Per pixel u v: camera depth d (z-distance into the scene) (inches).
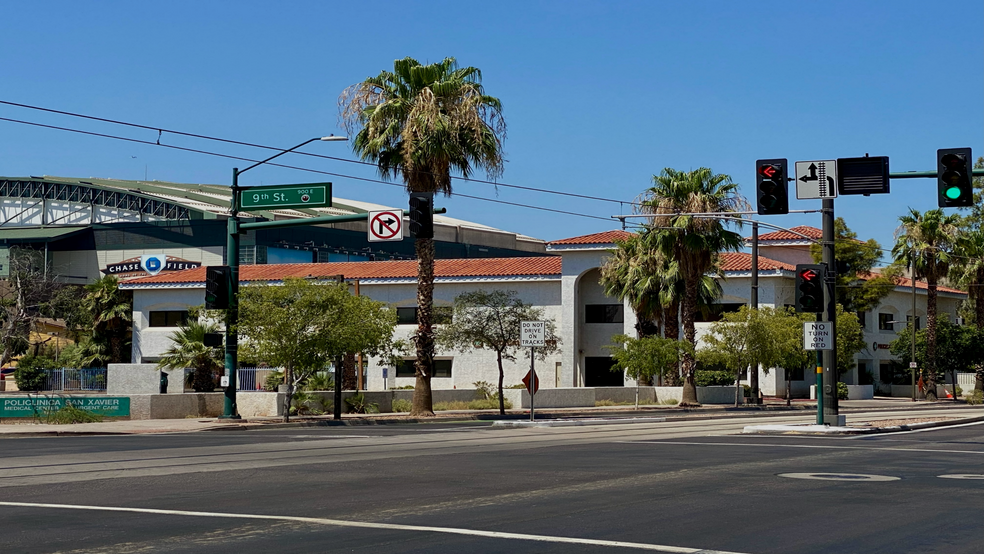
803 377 2449.6
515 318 1749.5
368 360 2479.1
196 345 1609.3
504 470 661.3
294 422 1337.4
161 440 1002.1
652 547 372.2
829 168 1032.8
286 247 3708.2
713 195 1891.0
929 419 1334.9
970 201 861.8
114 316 2645.2
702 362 1983.3
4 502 505.7
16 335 2886.3
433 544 378.6
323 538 392.5
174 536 398.0
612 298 2409.0
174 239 3868.1
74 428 1171.9
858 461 729.0
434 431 1159.0
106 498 522.0
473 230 4362.7
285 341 1339.8
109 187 4146.2
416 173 1467.8
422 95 1456.7
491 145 1482.5
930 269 2503.7
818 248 2588.6
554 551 364.2
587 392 2037.4
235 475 636.7
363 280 2518.5
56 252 4106.8
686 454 792.3
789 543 381.7
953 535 400.2
